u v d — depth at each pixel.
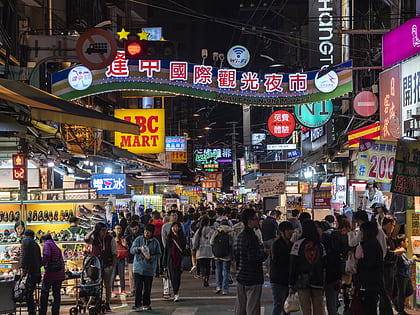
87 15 31.64
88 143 21.28
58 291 11.90
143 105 45.34
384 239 10.52
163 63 19.34
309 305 9.16
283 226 10.12
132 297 15.36
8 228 15.52
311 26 27.73
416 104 14.04
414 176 8.75
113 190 21.11
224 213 18.09
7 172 15.99
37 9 24.78
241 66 19.67
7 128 11.33
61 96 19.06
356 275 9.35
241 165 72.94
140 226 19.75
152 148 27.33
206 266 17.02
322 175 31.03
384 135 16.23
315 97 19.70
